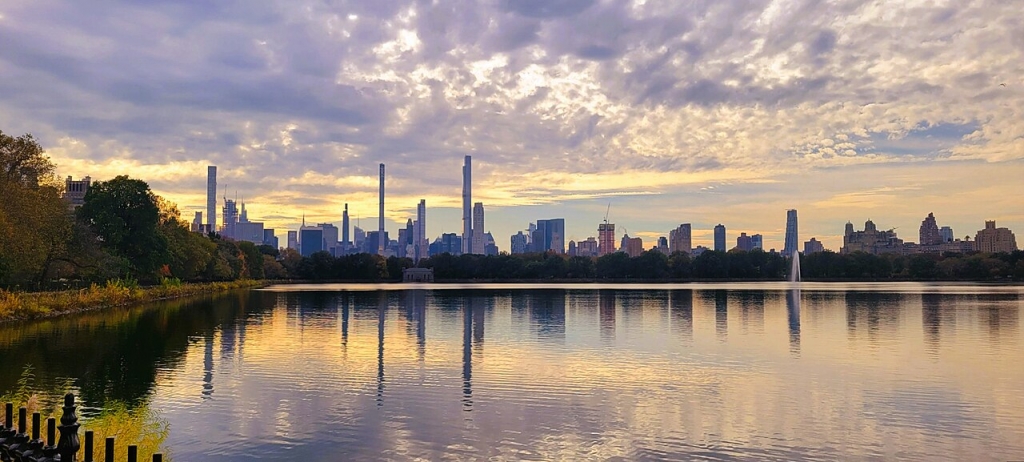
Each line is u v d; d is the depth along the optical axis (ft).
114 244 358.23
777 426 95.09
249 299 419.13
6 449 43.98
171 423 93.81
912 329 224.53
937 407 106.32
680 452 83.51
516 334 209.36
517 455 81.87
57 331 199.21
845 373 136.15
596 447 85.25
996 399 111.86
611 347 176.04
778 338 198.18
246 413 99.60
